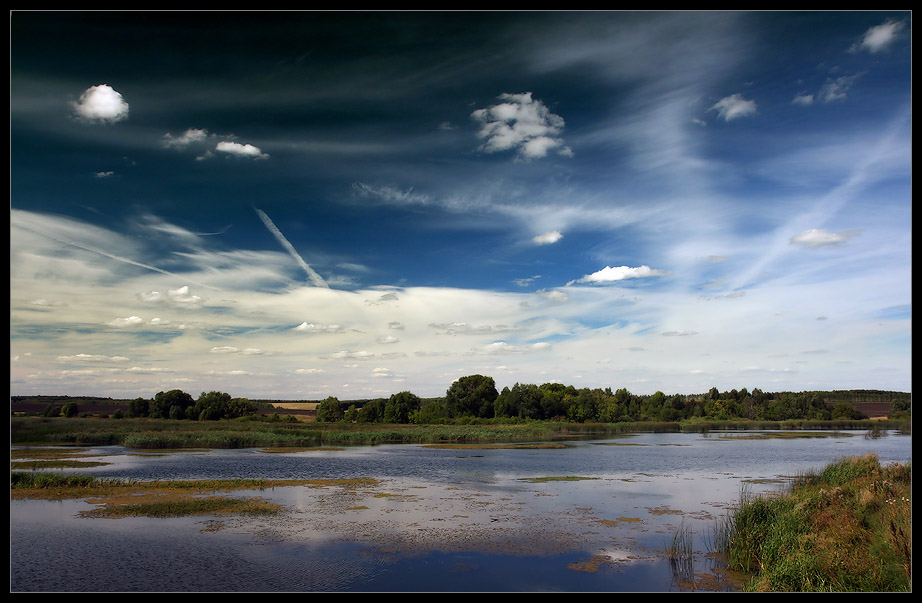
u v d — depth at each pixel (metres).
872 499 20.44
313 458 52.84
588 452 60.41
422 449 64.12
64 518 25.83
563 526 25.16
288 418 100.88
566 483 37.59
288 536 23.25
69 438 69.38
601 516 27.27
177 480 37.56
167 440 64.25
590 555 20.98
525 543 22.42
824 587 15.22
